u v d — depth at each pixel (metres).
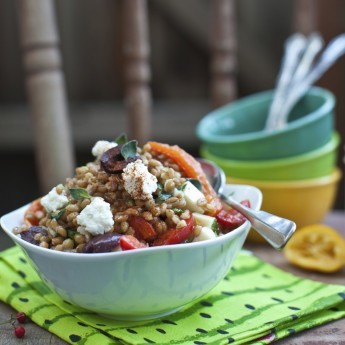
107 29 1.46
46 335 0.57
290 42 0.92
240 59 1.46
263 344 0.55
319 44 0.90
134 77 0.94
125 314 0.56
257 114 0.91
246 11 1.44
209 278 0.56
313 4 1.01
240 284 0.65
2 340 0.57
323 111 0.79
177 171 0.60
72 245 0.55
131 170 0.55
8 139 1.48
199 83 1.50
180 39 1.47
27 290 0.63
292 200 0.77
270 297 0.62
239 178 0.79
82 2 1.44
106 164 0.57
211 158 0.81
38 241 0.57
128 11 0.93
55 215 0.57
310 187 0.77
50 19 0.77
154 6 1.45
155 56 1.48
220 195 0.63
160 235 0.55
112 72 1.48
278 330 0.57
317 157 0.78
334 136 0.84
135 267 0.53
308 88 0.88
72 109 1.48
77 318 0.58
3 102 1.49
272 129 0.86
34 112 0.78
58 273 0.54
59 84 0.78
